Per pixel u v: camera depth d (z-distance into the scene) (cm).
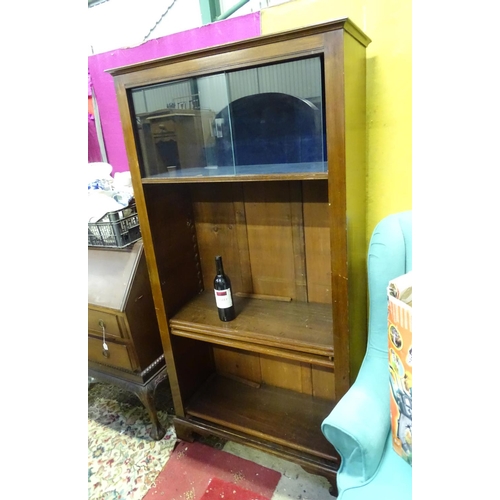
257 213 135
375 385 98
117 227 140
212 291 154
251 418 139
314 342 112
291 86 96
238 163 111
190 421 146
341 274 99
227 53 94
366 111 113
